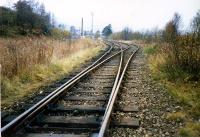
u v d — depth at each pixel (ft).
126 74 45.06
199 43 38.19
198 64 37.35
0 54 39.01
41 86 35.86
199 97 28.71
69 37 107.86
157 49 72.64
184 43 39.88
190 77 36.06
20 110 25.13
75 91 32.40
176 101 28.04
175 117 23.00
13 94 31.42
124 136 19.67
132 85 36.27
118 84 33.01
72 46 76.33
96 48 107.04
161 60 49.75
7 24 128.26
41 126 21.47
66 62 53.98
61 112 24.94
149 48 92.17
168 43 50.42
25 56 41.65
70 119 22.43
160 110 25.45
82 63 61.36
